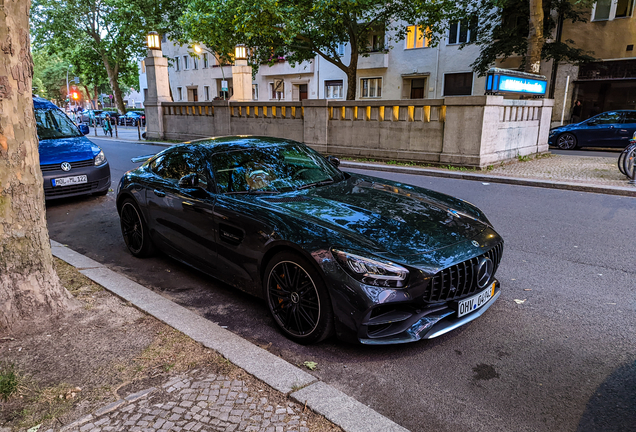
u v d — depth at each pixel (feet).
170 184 14.14
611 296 12.51
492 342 10.11
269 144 14.42
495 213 22.08
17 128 9.57
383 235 9.59
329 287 9.03
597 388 8.36
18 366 8.57
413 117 38.34
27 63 9.54
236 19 54.70
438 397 8.15
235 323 11.23
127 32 103.96
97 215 23.40
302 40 67.46
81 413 7.23
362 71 96.63
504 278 13.93
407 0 62.80
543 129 44.70
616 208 22.86
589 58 67.21
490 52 73.20
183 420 7.03
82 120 126.82
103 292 12.10
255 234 10.72
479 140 34.50
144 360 8.78
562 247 16.88
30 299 10.09
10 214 9.70
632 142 29.14
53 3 110.63
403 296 8.79
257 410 7.30
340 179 13.94
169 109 63.98
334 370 9.09
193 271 15.05
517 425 7.36
